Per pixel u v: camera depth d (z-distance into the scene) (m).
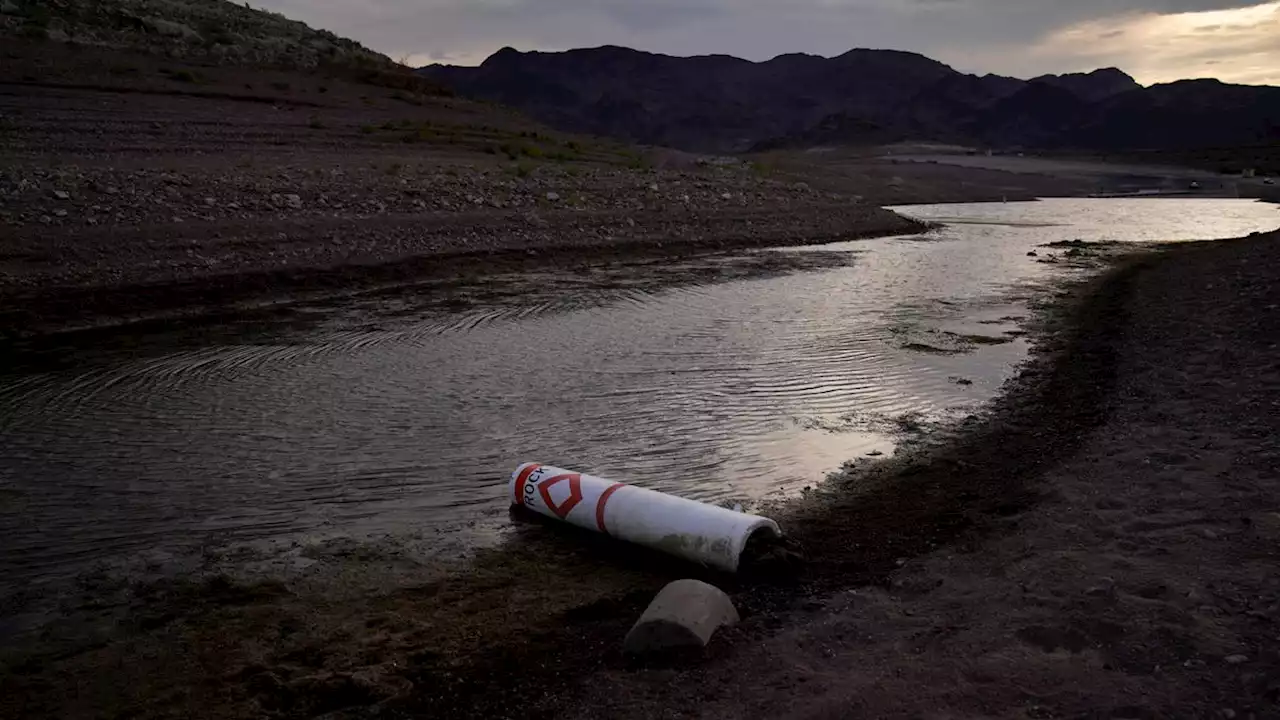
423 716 4.50
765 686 4.48
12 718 4.59
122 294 14.98
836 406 10.21
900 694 4.27
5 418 9.70
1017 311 16.20
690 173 34.38
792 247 25.94
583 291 17.91
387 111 38.41
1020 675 4.34
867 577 5.89
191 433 9.27
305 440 9.05
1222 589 5.03
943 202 49.81
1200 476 6.91
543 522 7.11
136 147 23.52
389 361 12.20
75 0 41.56
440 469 8.27
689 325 14.82
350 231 19.78
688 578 6.04
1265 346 11.19
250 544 6.72
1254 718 3.85
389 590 5.95
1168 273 19.67
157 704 4.69
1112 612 4.85
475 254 20.36
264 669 4.99
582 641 5.20
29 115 25.19
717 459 8.49
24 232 16.28
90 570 6.31
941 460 8.30
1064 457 8.01
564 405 10.25
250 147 25.98
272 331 13.88
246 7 53.38
